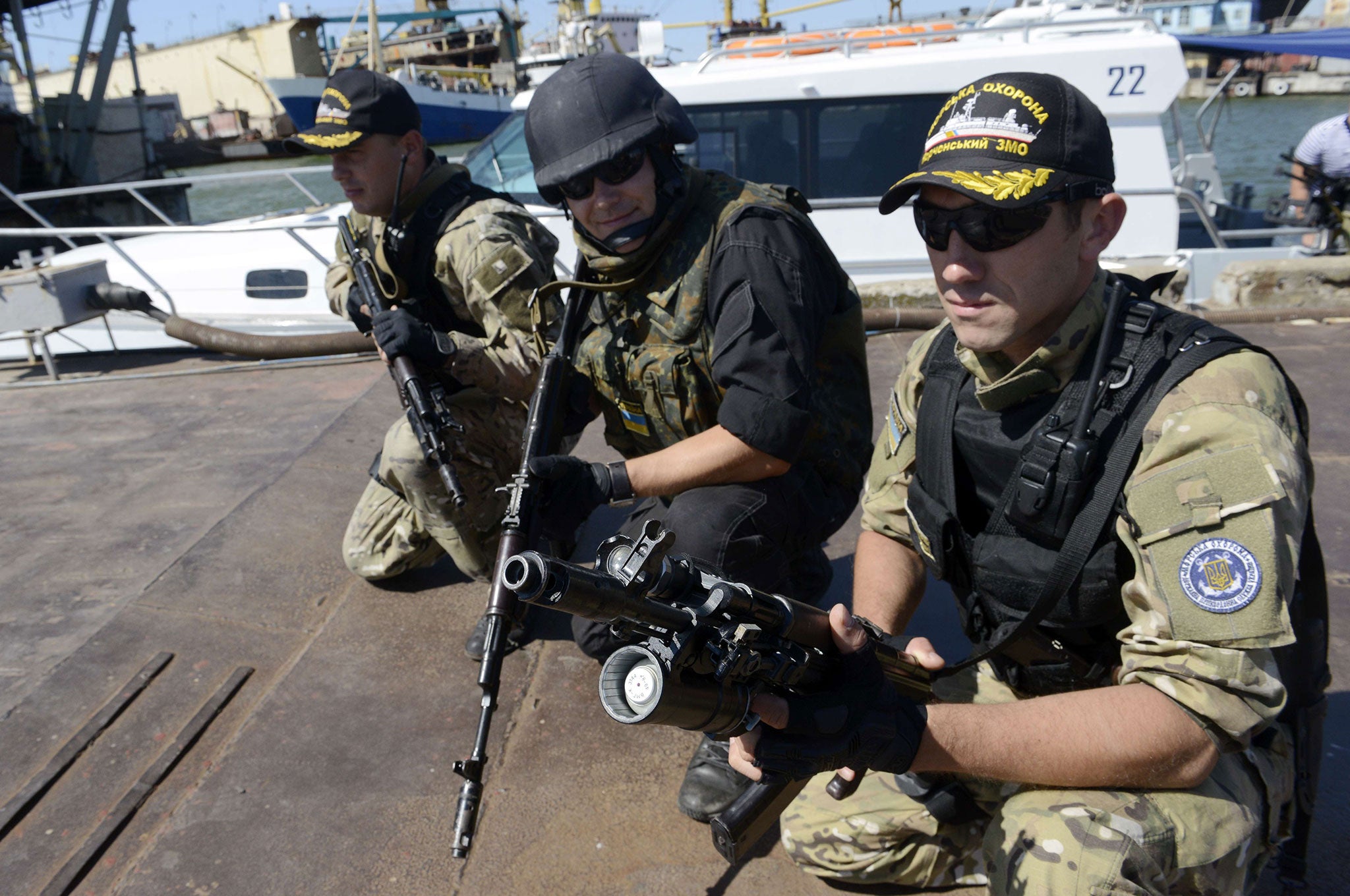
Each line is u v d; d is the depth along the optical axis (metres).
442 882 2.06
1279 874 1.73
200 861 2.13
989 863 1.51
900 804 1.82
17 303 5.77
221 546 3.48
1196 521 1.31
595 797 2.29
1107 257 6.31
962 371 1.64
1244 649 1.29
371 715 2.61
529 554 1.16
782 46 6.33
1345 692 2.48
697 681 1.24
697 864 2.08
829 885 2.00
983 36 6.39
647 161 2.12
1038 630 1.60
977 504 1.64
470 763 1.76
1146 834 1.37
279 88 37.72
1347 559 3.15
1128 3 6.64
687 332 2.20
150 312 6.10
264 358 6.02
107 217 19.69
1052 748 1.38
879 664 1.44
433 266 2.78
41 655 2.91
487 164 6.46
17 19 18.56
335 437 4.55
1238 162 14.71
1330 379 4.87
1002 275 1.38
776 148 6.20
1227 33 8.74
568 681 2.74
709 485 2.25
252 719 2.59
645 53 8.67
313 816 2.25
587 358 2.34
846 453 2.42
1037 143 1.33
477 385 2.65
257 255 6.38
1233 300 6.16
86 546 3.60
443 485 2.83
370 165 2.74
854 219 6.23
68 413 5.27
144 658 2.85
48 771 2.38
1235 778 1.49
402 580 3.29
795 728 1.34
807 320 2.13
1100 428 1.40
